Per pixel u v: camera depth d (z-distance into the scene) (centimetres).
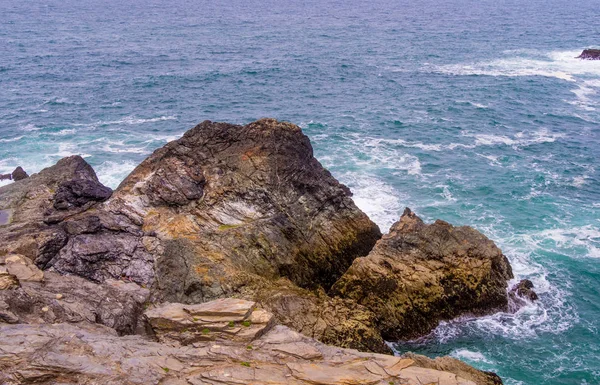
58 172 4291
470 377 2702
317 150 6044
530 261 4097
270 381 2138
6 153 5888
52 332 2295
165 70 9919
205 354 2294
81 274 3228
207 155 4084
